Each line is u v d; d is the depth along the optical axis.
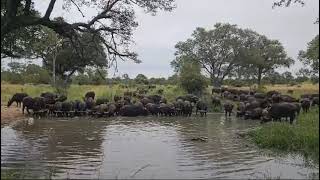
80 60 24.97
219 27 93.62
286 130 25.30
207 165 19.47
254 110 43.59
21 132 29.89
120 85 75.94
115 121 39.75
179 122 39.91
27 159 20.17
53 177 16.80
